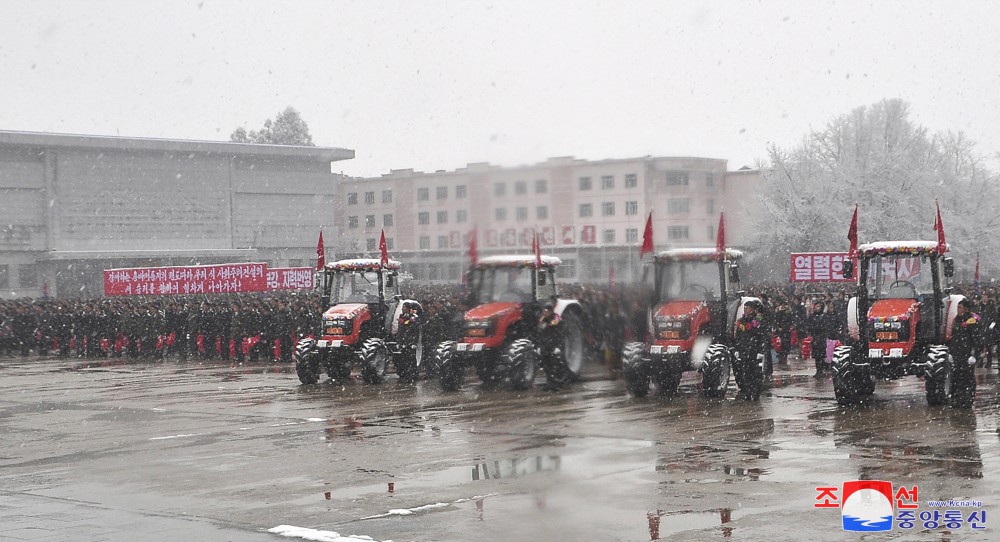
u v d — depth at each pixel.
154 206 67.94
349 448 12.97
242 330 29.58
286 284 37.81
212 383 22.80
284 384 22.09
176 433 14.82
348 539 8.30
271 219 72.25
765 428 13.84
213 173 70.00
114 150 66.50
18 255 64.19
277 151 71.81
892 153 52.78
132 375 25.67
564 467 11.27
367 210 40.78
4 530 8.89
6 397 20.64
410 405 17.47
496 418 15.46
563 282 19.97
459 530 8.57
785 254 51.50
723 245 17.92
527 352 19.08
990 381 20.12
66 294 64.69
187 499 10.10
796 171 52.34
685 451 12.12
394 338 21.67
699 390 18.92
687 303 17.83
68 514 9.51
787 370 23.17
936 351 15.63
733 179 52.38
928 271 16.02
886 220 52.06
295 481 10.88
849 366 15.84
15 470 12.03
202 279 40.00
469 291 19.92
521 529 8.56
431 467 11.48
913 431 13.28
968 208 54.47
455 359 19.33
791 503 9.23
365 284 21.92
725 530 8.34
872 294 16.38
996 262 55.44
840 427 13.77
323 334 21.50
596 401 17.42
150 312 32.31
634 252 18.62
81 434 14.99
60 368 28.83
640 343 17.97
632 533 8.34
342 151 74.44
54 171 64.88
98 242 66.19
